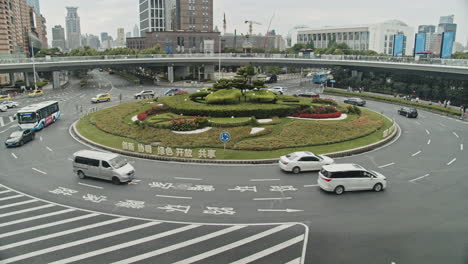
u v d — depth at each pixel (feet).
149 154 97.25
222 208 65.16
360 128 123.75
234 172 84.69
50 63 253.65
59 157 99.55
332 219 60.80
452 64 185.16
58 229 57.93
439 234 55.62
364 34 652.07
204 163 91.50
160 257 49.60
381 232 56.18
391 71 242.37
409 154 102.27
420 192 73.20
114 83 334.03
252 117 119.85
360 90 255.09
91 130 127.75
